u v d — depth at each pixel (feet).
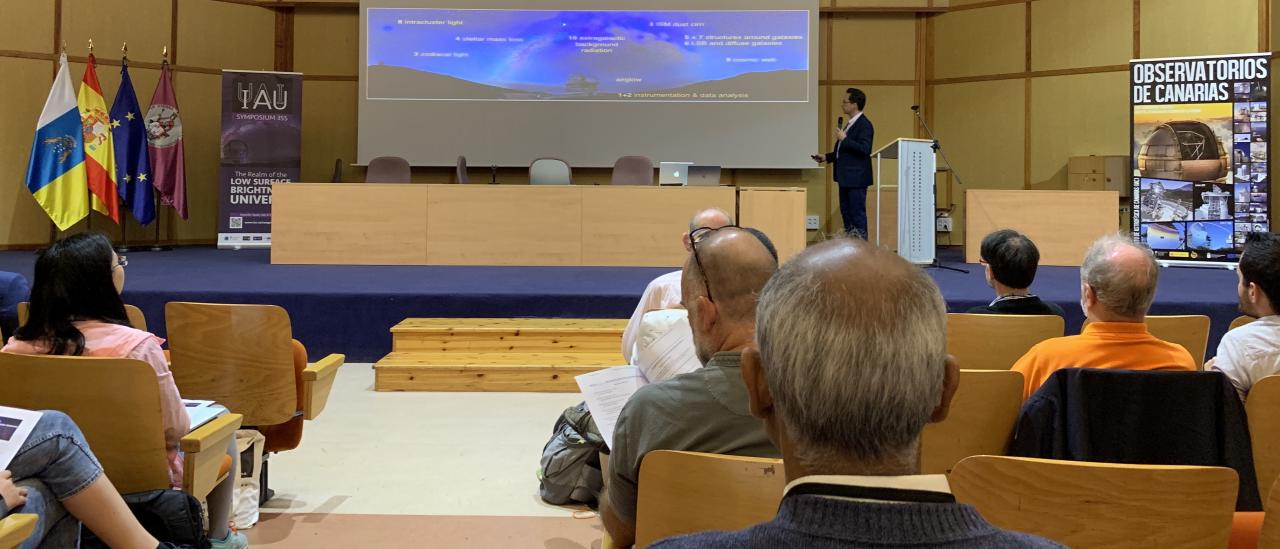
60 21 27.35
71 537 4.68
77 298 6.16
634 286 17.02
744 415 4.24
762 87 28.86
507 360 14.11
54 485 4.55
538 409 12.55
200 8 29.19
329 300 15.92
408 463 9.99
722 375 4.32
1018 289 9.42
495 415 12.21
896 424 2.10
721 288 4.49
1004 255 9.32
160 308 15.87
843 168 22.61
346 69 30.68
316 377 8.45
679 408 4.30
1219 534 3.64
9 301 13.78
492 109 29.12
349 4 30.32
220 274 18.60
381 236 20.79
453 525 8.10
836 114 30.76
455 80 29.04
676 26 28.96
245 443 8.03
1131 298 5.91
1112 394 4.93
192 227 29.43
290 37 30.63
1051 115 28.86
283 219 20.79
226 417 6.40
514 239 20.84
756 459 3.77
